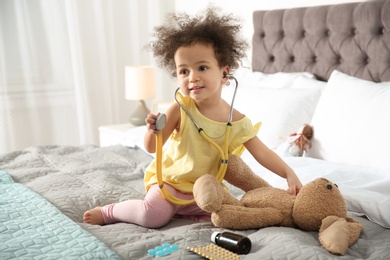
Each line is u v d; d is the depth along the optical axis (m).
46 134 3.59
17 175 1.83
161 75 4.06
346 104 1.93
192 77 1.31
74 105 3.66
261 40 2.93
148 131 1.39
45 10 3.45
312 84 2.41
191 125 1.37
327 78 2.52
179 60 1.33
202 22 1.35
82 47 3.62
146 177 1.47
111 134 3.25
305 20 2.61
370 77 2.29
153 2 3.90
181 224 1.37
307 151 2.04
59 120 3.62
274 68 2.86
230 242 1.10
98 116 3.78
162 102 3.31
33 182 1.75
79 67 3.57
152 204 1.31
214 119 1.40
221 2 3.34
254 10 3.07
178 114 1.40
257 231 1.24
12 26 3.35
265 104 2.29
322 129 1.98
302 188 1.28
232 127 1.40
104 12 3.72
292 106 2.22
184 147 1.38
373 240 1.24
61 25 3.52
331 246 1.10
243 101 2.39
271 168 1.43
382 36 2.24
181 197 1.37
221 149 1.35
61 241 1.13
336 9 2.44
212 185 1.21
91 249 1.07
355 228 1.20
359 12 2.31
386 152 1.71
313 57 2.62
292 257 1.05
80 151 2.36
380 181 1.55
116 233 1.25
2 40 3.32
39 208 1.39
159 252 1.08
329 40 2.49
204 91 1.32
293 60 2.77
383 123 1.75
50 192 1.62
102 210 1.41
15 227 1.23
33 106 3.49
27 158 2.11
